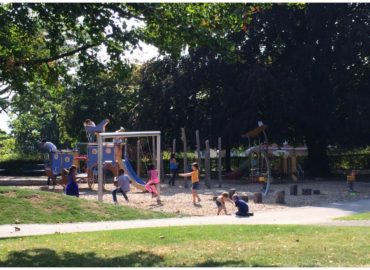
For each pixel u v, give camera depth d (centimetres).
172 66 4100
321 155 4034
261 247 1053
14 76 1136
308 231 1282
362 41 3488
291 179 3650
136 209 1834
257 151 2962
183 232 1275
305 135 4019
